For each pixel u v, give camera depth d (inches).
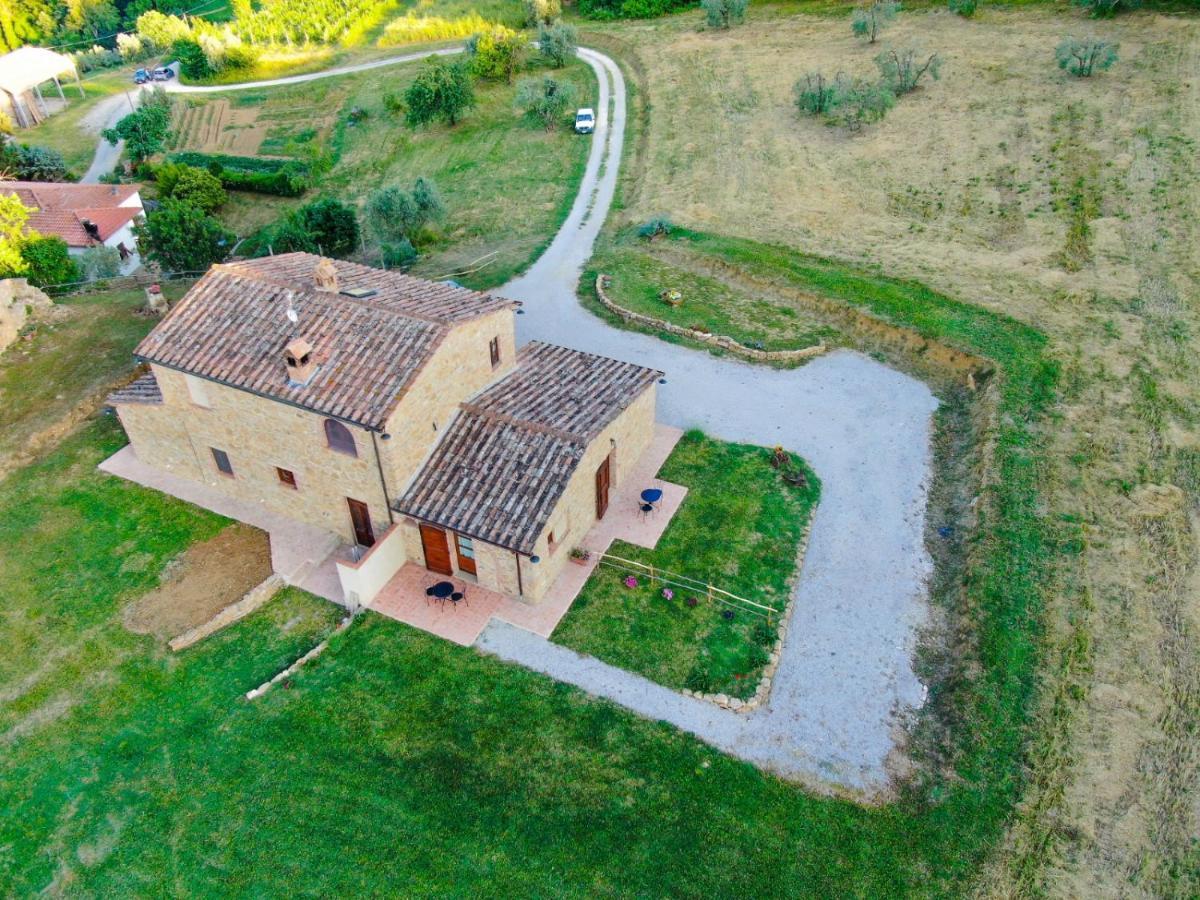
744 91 3019.2
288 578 1213.7
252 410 1189.1
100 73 4601.4
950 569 1226.6
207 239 2257.6
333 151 3221.0
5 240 1998.0
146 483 1379.2
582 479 1197.1
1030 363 1558.8
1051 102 2519.7
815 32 3422.7
